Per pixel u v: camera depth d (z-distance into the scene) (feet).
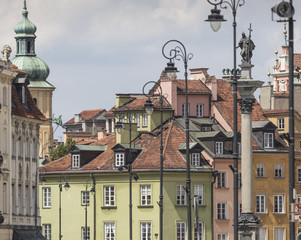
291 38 295.69
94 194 629.92
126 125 639.76
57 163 648.79
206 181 622.13
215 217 624.59
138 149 629.10
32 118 537.24
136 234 617.21
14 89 530.68
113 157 631.97
